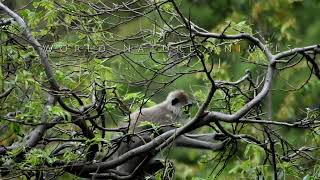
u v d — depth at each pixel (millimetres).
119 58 13328
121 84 12766
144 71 13242
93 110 11609
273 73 11828
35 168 10844
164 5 12086
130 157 12102
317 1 24094
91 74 11547
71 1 12281
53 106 11062
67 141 11938
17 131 10750
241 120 11852
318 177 12352
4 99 11047
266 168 13344
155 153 12281
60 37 12570
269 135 12469
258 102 11672
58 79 11297
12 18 11508
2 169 10828
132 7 13102
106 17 13094
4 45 11125
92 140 11367
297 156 13375
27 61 11398
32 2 12930
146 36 12250
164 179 12555
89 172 11930
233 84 12188
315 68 11992
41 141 11883
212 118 11852
